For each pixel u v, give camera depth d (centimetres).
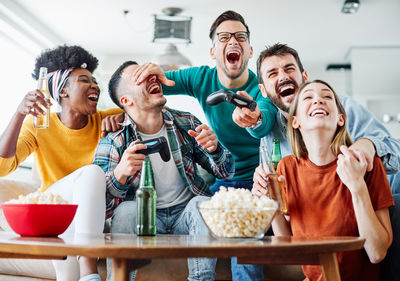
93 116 218
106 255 83
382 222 134
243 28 254
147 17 511
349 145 152
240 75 256
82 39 572
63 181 169
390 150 149
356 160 127
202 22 521
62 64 212
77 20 515
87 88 211
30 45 515
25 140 200
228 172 196
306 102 146
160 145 184
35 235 116
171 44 504
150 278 171
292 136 153
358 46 591
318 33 550
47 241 98
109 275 147
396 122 602
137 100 198
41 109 177
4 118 435
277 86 216
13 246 92
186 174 191
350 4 465
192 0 469
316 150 145
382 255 127
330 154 145
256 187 149
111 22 523
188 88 266
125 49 607
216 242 96
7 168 191
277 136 214
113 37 567
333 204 139
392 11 495
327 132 144
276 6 482
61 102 211
